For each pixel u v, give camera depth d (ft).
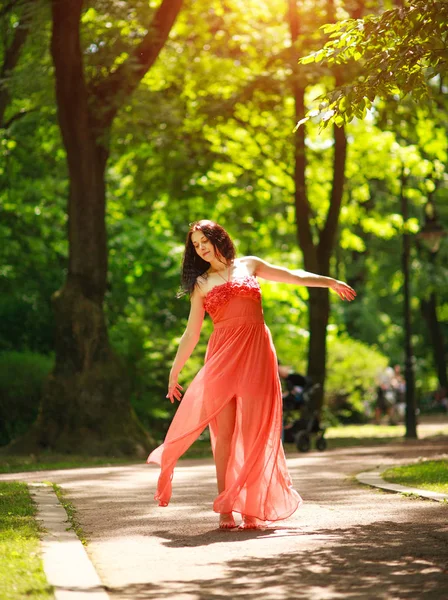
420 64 26.99
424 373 171.83
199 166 77.82
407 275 87.45
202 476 38.42
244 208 86.53
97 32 63.67
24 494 29.96
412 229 89.15
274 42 79.51
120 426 60.13
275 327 112.57
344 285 24.90
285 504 23.32
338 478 35.14
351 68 65.21
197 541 21.26
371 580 16.83
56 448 59.16
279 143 79.10
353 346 121.19
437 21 25.54
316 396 75.56
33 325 92.68
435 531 21.52
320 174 89.97
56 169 82.48
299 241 75.72
